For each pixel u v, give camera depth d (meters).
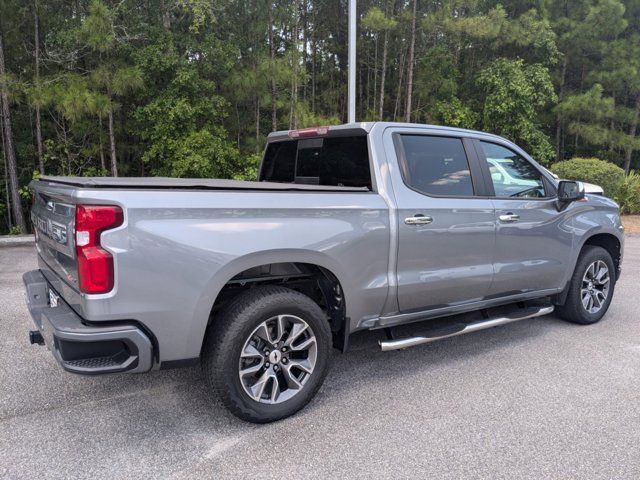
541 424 3.18
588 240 5.29
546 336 4.84
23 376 3.85
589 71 21.19
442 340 4.71
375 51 19.50
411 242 3.67
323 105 19.59
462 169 4.10
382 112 18.56
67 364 2.62
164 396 3.56
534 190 4.60
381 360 4.24
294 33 15.42
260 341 3.16
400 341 3.69
